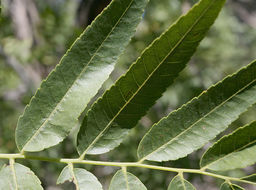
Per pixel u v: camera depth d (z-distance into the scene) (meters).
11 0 0.72
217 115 0.17
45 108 0.17
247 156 0.17
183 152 0.17
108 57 0.17
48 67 0.70
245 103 0.16
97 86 0.17
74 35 0.39
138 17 0.16
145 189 0.17
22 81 0.70
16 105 0.66
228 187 0.17
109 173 0.53
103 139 0.17
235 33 0.82
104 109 0.17
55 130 0.17
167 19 0.59
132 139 0.54
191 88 0.57
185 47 0.15
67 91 0.17
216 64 0.66
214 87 0.16
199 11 0.14
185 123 0.17
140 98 0.16
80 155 0.17
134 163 0.17
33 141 0.17
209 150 0.17
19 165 0.17
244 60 0.74
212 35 0.67
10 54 0.68
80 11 0.62
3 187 0.16
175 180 0.17
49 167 0.52
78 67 0.17
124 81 0.16
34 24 0.71
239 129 0.17
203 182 0.49
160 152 0.17
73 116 0.17
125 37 0.16
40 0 0.83
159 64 0.16
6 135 0.60
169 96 0.57
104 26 0.16
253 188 0.55
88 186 0.17
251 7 1.15
